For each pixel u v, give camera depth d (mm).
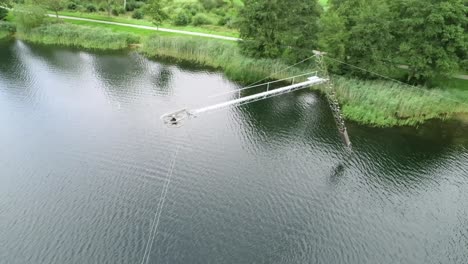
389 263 43031
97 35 108312
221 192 52094
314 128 68062
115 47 107250
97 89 80625
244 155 59719
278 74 86562
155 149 60156
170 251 43500
